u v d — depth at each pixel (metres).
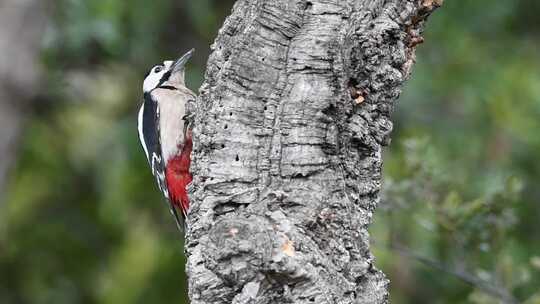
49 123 17.48
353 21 7.13
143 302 16.41
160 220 16.94
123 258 17.12
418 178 10.83
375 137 7.32
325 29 7.04
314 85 6.93
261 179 6.86
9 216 17.56
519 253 13.43
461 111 15.47
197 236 6.91
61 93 16.38
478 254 10.84
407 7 7.34
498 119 15.20
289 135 6.89
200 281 6.64
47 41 14.97
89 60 16.23
